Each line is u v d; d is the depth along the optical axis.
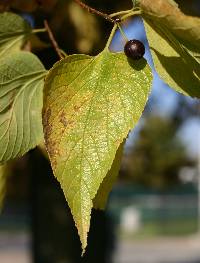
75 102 0.21
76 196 0.20
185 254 2.68
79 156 0.21
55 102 0.21
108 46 0.22
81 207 0.20
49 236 0.78
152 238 3.51
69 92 0.21
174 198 5.23
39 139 0.24
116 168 0.23
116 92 0.21
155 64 0.21
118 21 0.22
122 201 5.07
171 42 0.21
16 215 4.11
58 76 0.21
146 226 4.12
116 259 2.29
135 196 5.07
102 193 0.24
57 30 0.44
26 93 0.24
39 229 0.78
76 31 0.44
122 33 0.22
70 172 0.20
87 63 0.21
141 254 2.67
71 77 0.21
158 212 4.35
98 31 0.45
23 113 0.24
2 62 0.24
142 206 4.79
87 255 0.77
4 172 0.30
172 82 0.21
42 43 0.28
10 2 0.30
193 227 4.06
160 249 2.91
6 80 0.23
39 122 0.24
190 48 0.21
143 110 0.21
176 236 3.62
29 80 0.24
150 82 0.21
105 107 0.21
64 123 0.21
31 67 0.24
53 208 0.77
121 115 0.21
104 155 0.20
